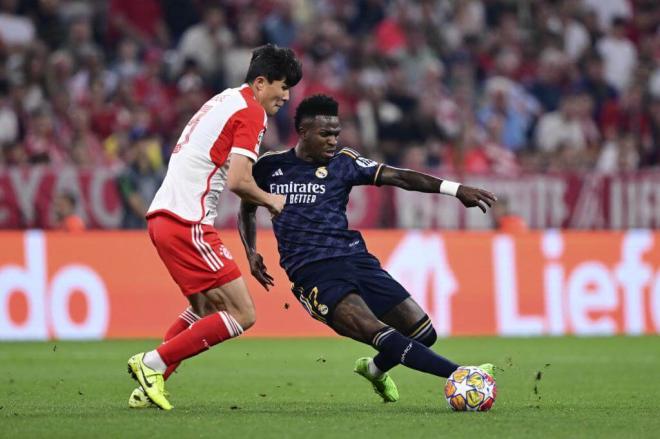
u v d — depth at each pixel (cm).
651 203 6041
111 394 3036
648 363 4072
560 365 3991
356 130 6681
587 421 2362
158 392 2545
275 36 7481
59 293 4978
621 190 6009
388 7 8056
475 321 5391
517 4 8444
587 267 5544
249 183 2519
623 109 7619
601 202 5991
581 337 5281
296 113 2719
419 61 7756
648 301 5588
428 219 5753
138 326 5066
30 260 4947
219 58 7169
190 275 2547
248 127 2533
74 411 2541
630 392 3139
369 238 5303
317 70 7181
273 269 5222
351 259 2669
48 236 4994
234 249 5200
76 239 5034
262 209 5516
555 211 5931
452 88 7662
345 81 7112
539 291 5475
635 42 8612
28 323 4922
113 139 6481
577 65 8119
